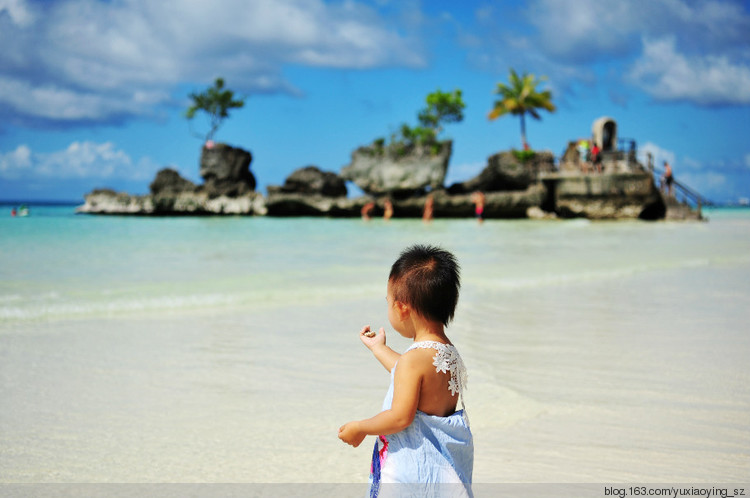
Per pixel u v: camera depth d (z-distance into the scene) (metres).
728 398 4.97
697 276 12.38
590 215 42.31
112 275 12.26
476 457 3.79
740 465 3.71
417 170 49.25
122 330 7.31
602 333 7.31
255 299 9.37
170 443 4.02
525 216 46.19
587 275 12.23
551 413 4.61
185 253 17.48
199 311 8.50
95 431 4.23
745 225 34.84
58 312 8.14
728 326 7.73
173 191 58.16
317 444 4.03
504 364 5.93
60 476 3.51
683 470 3.63
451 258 2.28
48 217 50.88
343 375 5.62
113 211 57.88
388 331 7.45
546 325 7.73
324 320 8.01
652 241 22.03
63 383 5.30
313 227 34.88
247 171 59.62
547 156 48.16
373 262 15.11
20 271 12.90
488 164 50.12
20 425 4.32
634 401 4.88
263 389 5.20
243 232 29.12
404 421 2.07
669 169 40.31
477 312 8.53
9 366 5.77
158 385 5.27
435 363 2.12
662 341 6.92
